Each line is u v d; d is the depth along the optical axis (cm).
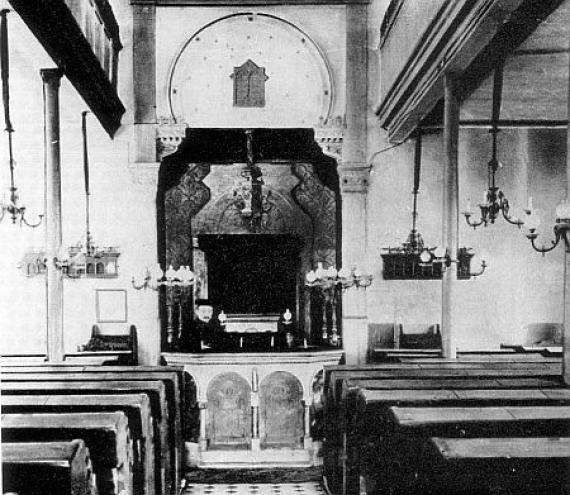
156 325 1500
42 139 1495
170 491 983
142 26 1500
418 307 1527
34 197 1495
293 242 1548
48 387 833
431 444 511
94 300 1504
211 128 1530
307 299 1611
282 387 1402
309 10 1521
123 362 1402
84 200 1502
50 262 1078
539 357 1122
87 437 552
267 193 1630
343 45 1522
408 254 1506
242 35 1525
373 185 1523
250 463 1370
